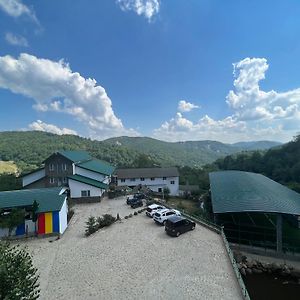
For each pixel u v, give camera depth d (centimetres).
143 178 6581
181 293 1681
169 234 2747
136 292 1703
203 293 1675
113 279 1873
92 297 1658
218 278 1856
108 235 2812
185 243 2519
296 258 2702
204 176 8969
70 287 1780
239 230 3125
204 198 5497
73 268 2059
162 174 6688
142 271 1980
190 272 1948
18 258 1096
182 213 3544
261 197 3183
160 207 3697
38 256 2314
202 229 2956
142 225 3150
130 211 3959
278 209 2777
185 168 11275
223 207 2956
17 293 962
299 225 3575
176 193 6700
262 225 3656
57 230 2873
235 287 1742
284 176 8338
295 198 3638
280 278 2459
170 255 2248
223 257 2200
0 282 946
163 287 1755
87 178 5172
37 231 2842
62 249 2464
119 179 6500
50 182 5050
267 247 2892
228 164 12312
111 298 1642
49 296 1675
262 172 9581
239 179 4550
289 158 9094
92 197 4756
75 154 5838
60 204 2953
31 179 5156
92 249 2436
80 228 3152
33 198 3020
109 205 4466
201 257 2198
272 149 10725
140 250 2373
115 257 2241
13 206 2847
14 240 2734
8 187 5453
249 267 2595
